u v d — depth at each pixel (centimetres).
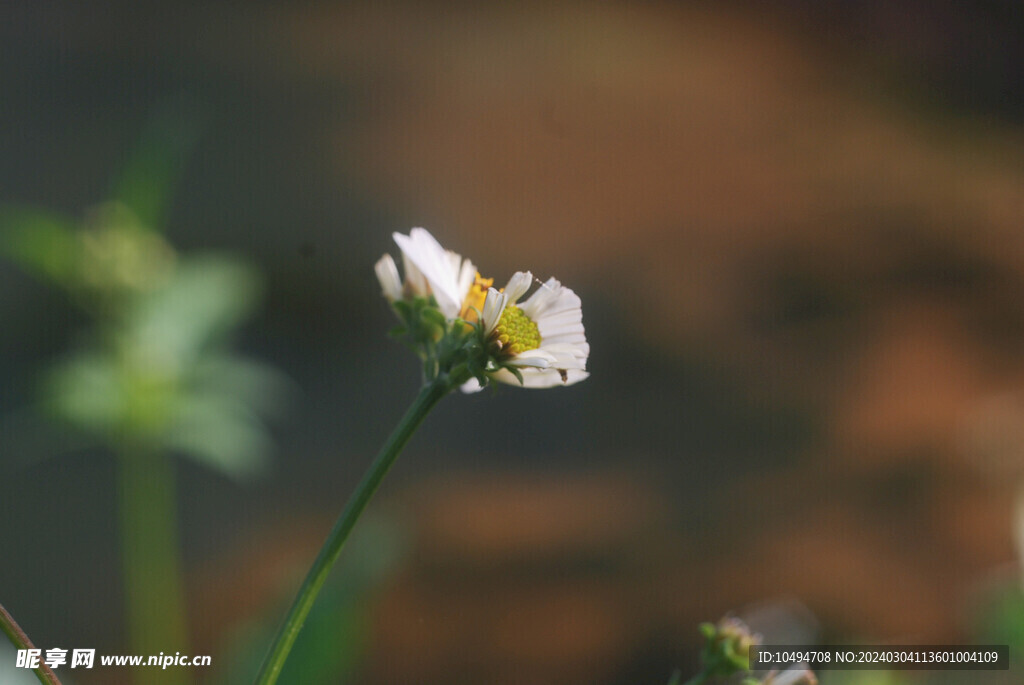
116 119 181
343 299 152
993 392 135
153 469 69
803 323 152
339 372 142
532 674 96
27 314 135
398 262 47
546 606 104
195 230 160
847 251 166
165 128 66
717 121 202
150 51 199
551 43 220
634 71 214
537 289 45
